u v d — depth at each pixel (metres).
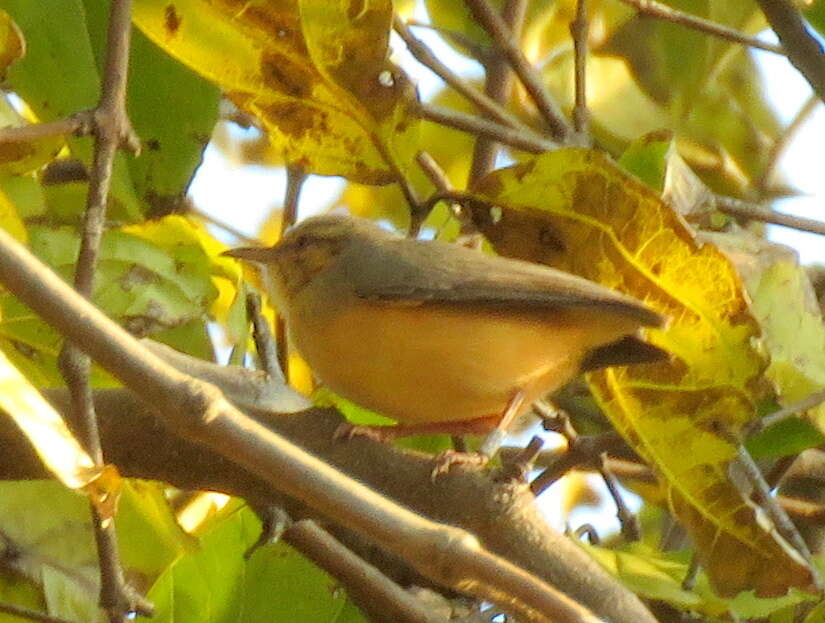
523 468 8.47
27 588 10.05
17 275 6.01
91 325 6.04
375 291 10.13
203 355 11.23
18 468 8.54
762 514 9.65
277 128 10.17
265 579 11.26
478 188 9.77
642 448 9.88
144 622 10.91
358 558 10.39
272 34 9.73
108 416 8.72
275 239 16.11
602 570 8.29
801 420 11.37
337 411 8.89
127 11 8.32
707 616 10.84
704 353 9.52
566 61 16.62
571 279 9.70
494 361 10.12
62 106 10.31
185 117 10.81
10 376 6.12
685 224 9.23
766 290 10.13
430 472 8.53
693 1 16.08
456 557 5.91
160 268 10.72
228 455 6.11
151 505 9.49
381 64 9.73
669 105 16.62
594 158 9.28
